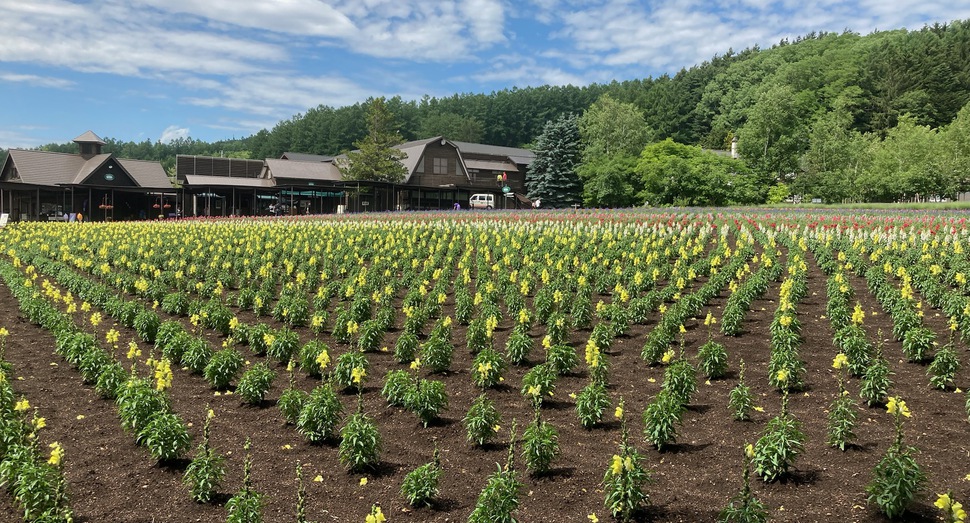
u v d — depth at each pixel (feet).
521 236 82.12
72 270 74.02
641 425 28.45
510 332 44.68
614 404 31.07
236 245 87.66
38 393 33.19
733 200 177.37
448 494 22.99
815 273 59.88
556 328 40.63
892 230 70.49
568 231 83.20
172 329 39.81
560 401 31.99
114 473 24.35
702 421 28.71
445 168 242.58
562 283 53.67
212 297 54.03
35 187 181.88
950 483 21.86
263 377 32.04
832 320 41.19
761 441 23.24
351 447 24.32
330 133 424.87
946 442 25.16
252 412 31.09
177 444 24.91
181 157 234.58
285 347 38.04
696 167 177.58
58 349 39.60
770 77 306.76
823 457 24.38
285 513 21.48
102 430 28.50
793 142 187.52
